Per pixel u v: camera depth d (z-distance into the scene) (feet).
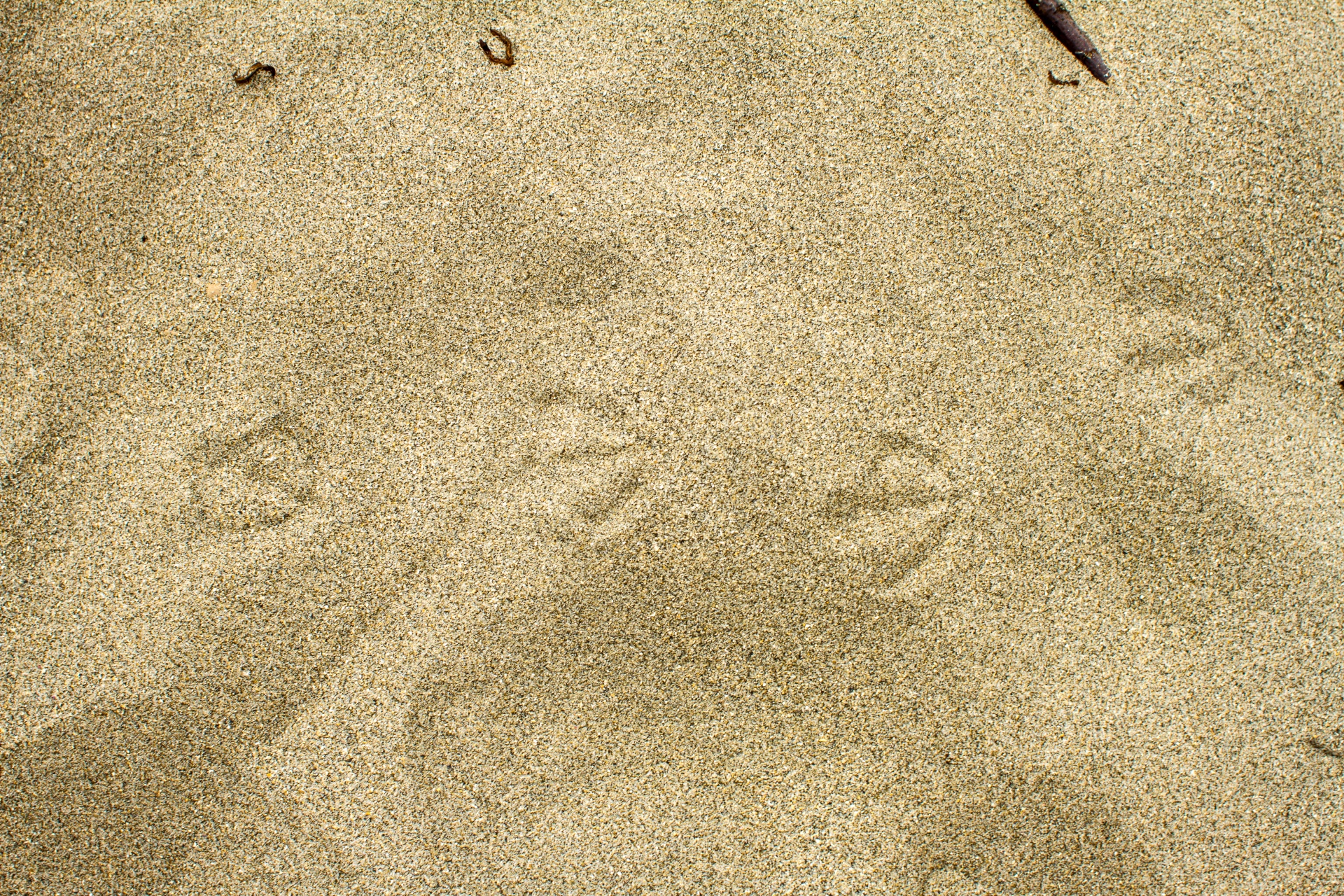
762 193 2.39
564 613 2.24
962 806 2.18
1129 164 2.40
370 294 2.34
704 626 2.23
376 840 2.17
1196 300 2.34
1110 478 2.28
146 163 2.39
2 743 2.20
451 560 2.25
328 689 2.21
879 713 2.21
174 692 2.21
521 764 2.19
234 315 2.33
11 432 2.29
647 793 2.18
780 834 2.18
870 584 2.24
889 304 2.34
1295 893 2.16
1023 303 2.34
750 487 2.28
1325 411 2.31
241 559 2.25
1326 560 2.26
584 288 2.35
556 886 2.16
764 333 2.33
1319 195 2.39
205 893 2.16
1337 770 2.19
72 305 2.33
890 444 2.29
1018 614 2.24
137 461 2.28
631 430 2.30
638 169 2.40
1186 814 2.18
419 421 2.30
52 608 2.24
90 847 2.17
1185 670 2.22
